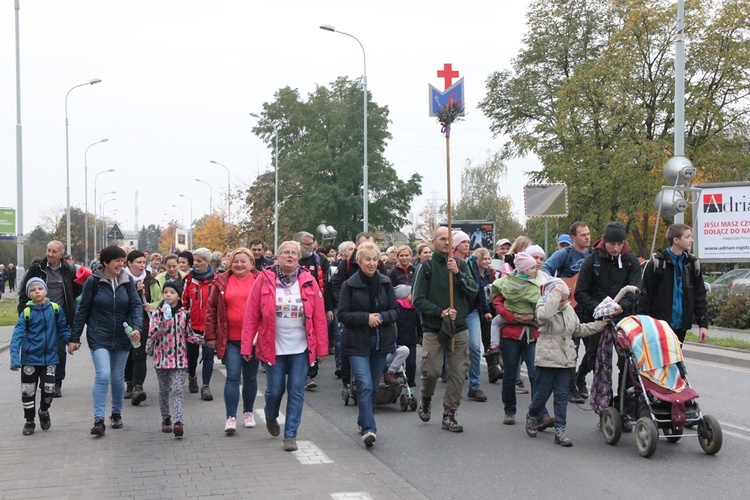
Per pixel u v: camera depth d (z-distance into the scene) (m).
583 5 38.19
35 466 6.48
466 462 6.58
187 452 6.96
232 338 7.75
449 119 7.78
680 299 7.57
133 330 7.69
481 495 5.61
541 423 7.79
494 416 8.62
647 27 34.06
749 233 19.77
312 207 58.53
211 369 9.98
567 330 7.17
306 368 7.12
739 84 33.91
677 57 16.94
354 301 7.18
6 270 51.66
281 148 66.44
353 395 9.37
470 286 7.61
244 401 8.09
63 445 7.25
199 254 10.29
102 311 7.74
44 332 7.85
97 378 7.67
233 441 7.42
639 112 33.03
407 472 6.27
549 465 6.45
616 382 10.53
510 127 41.72
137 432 7.85
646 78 35.03
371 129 60.16
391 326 7.36
